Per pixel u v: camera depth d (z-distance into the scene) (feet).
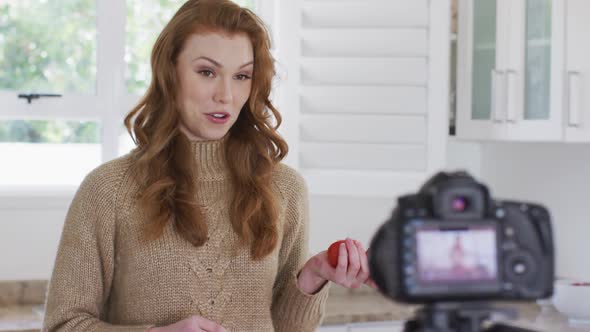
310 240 10.15
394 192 9.62
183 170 4.86
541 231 2.56
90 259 4.76
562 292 8.04
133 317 4.81
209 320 4.59
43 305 8.99
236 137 5.11
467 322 2.47
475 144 10.91
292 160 9.70
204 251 4.85
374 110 9.60
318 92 9.65
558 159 9.64
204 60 4.67
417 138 9.63
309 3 9.60
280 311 5.22
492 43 9.16
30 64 9.57
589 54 8.27
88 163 9.84
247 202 4.94
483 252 2.50
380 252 2.51
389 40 9.53
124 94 9.91
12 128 9.55
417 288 2.43
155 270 4.76
